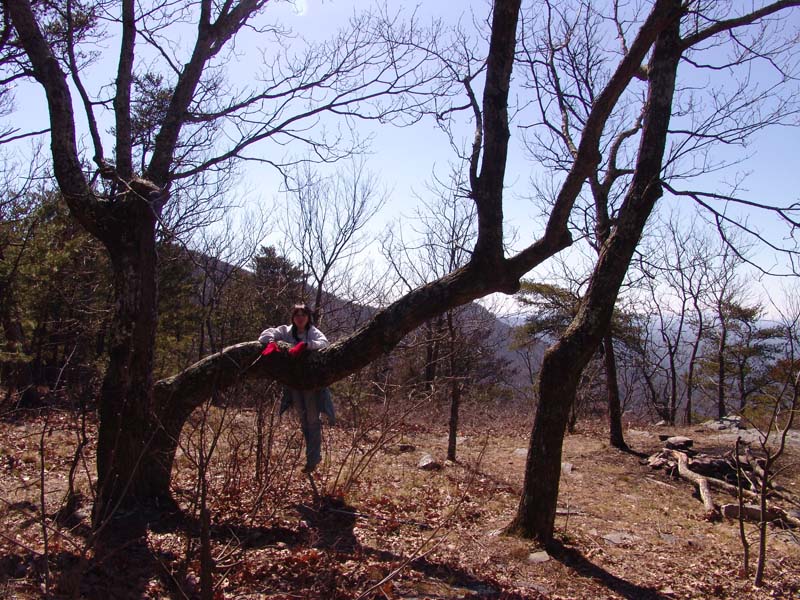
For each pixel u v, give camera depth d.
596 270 6.36
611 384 11.58
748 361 25.44
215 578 4.46
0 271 7.14
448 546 5.86
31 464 6.60
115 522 5.07
